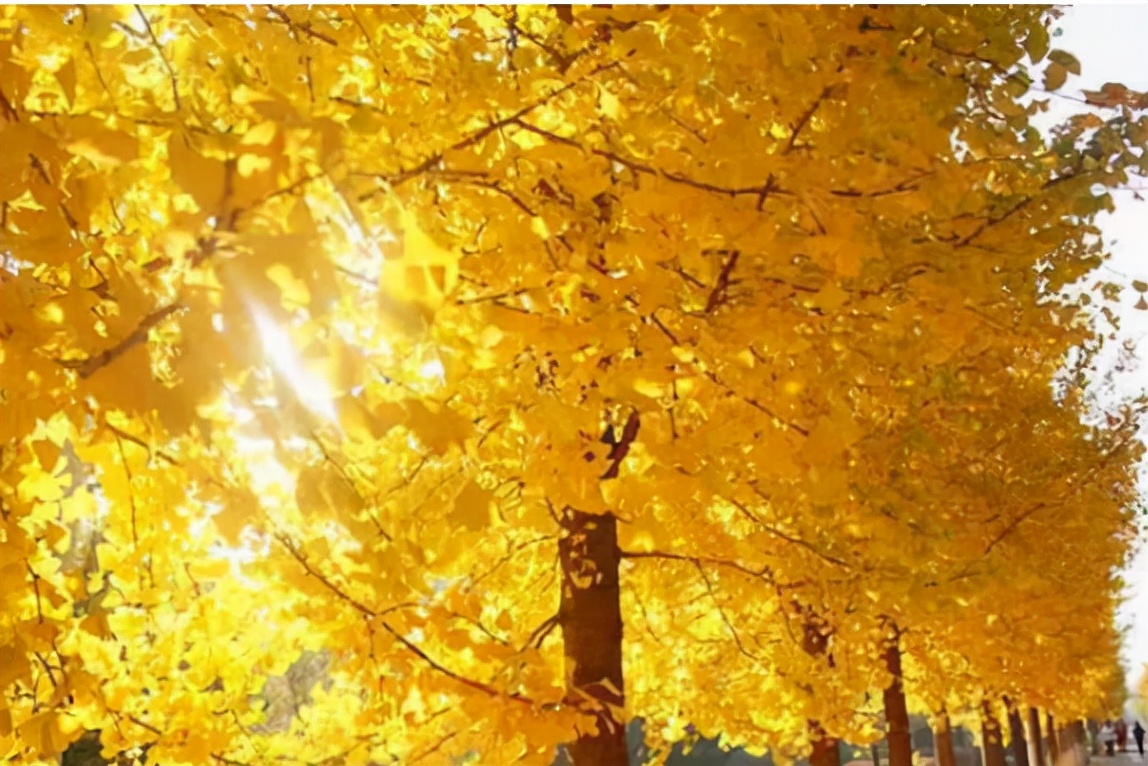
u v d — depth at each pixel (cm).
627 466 362
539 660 260
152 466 242
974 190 335
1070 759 2380
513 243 222
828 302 238
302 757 347
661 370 226
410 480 253
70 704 299
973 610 689
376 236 161
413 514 233
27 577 227
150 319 147
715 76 243
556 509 321
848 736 583
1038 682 862
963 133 316
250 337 133
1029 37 324
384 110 231
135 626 325
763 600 520
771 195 232
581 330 212
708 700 589
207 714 330
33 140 146
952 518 532
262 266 124
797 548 430
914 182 255
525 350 249
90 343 149
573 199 241
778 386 280
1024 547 618
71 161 187
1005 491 612
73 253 171
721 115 240
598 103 235
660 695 596
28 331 160
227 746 333
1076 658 910
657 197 221
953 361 502
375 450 247
